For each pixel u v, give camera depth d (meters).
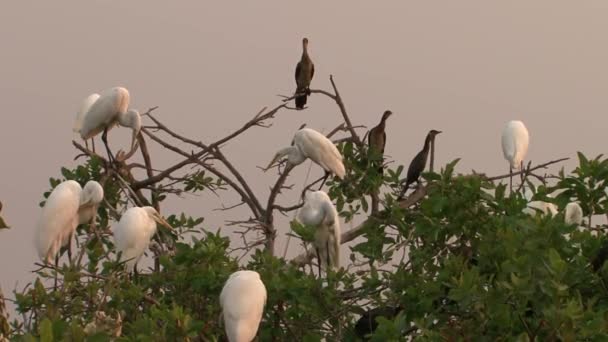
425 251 12.45
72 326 8.53
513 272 9.60
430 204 12.52
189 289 12.46
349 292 12.05
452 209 12.45
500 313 9.37
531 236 10.45
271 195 16.58
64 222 14.89
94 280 12.33
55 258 15.13
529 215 11.77
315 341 11.49
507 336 9.41
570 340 8.80
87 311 11.82
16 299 11.63
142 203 17.62
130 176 17.58
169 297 12.62
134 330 10.24
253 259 12.98
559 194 13.05
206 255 12.57
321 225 14.88
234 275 10.98
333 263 15.02
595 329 8.83
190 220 15.93
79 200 15.09
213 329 12.12
